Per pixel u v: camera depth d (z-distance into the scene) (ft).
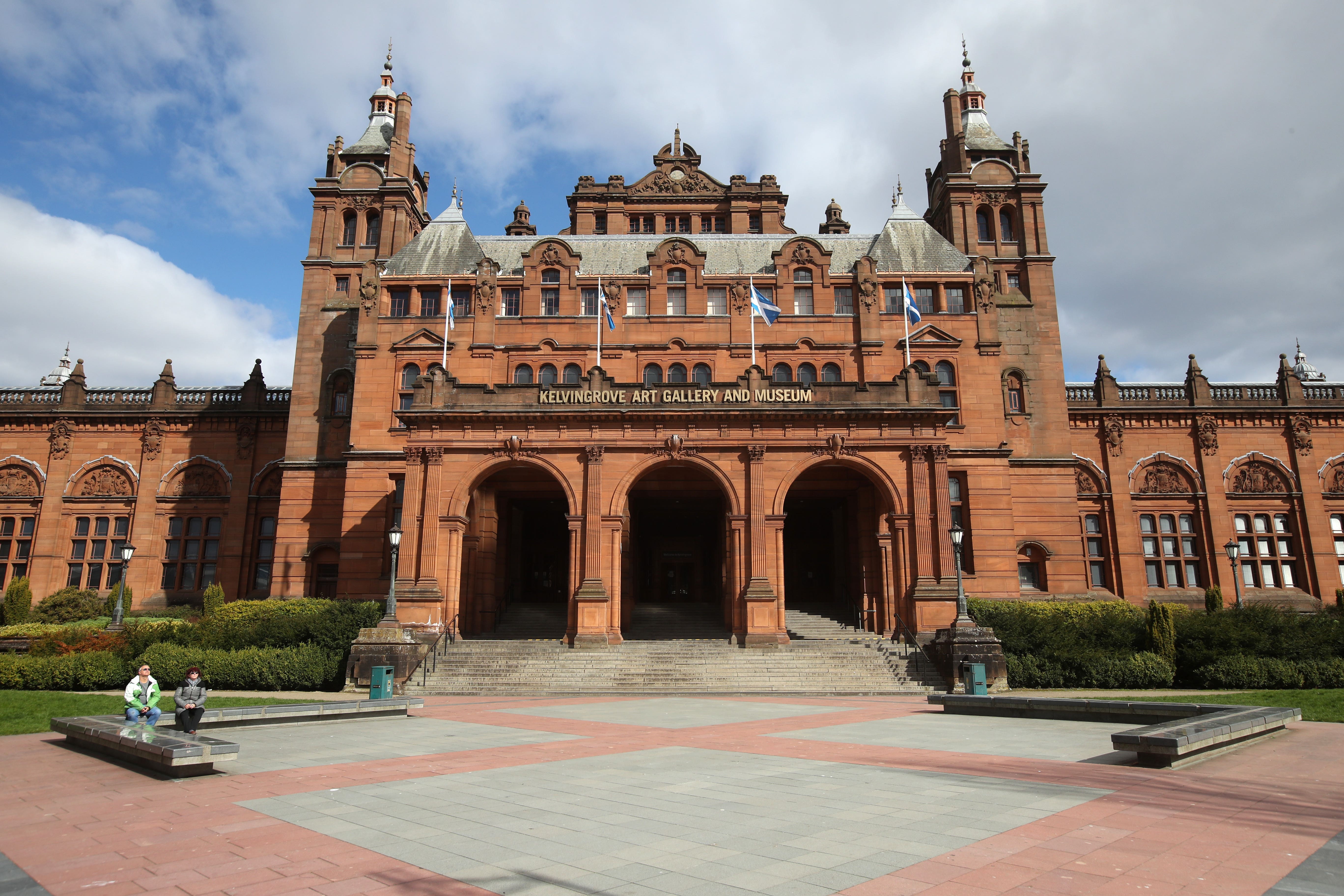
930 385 125.70
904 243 159.33
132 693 59.31
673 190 207.31
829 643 119.85
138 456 183.42
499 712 78.18
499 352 148.05
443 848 29.84
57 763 50.75
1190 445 181.98
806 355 148.56
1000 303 163.22
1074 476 156.04
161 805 37.50
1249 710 57.36
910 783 41.11
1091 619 115.14
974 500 144.05
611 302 150.92
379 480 143.13
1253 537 179.42
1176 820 32.91
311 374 160.15
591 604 117.29
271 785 41.83
